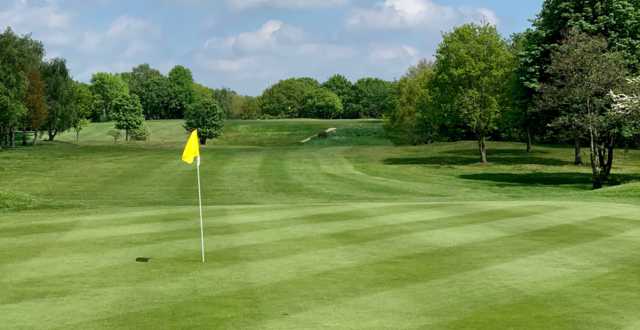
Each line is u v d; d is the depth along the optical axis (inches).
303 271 465.7
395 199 1182.3
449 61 2135.8
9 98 2878.9
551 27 1755.7
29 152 2758.4
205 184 1551.4
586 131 1471.5
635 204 836.0
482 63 2071.9
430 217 711.7
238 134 4707.2
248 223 679.1
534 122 1948.8
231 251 536.7
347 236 599.8
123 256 520.4
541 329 332.8
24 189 1472.7
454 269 469.1
